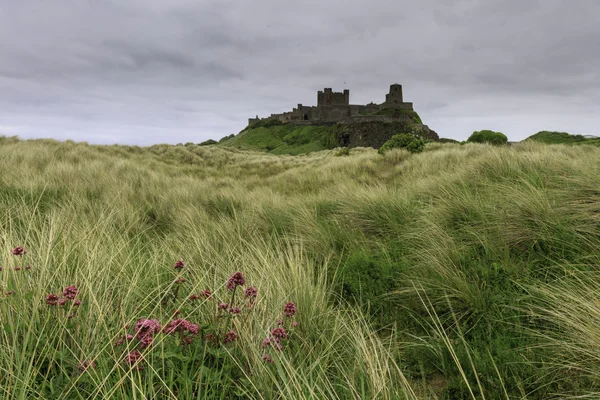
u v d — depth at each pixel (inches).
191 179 512.1
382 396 67.8
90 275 91.8
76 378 59.1
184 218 229.8
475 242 145.6
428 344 97.0
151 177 449.4
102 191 313.6
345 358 88.5
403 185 313.4
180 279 91.9
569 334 83.7
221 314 81.4
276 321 90.0
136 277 103.0
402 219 198.4
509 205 163.8
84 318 76.1
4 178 302.0
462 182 230.2
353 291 136.1
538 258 126.0
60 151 635.5
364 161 602.5
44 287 83.5
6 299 73.1
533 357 85.3
